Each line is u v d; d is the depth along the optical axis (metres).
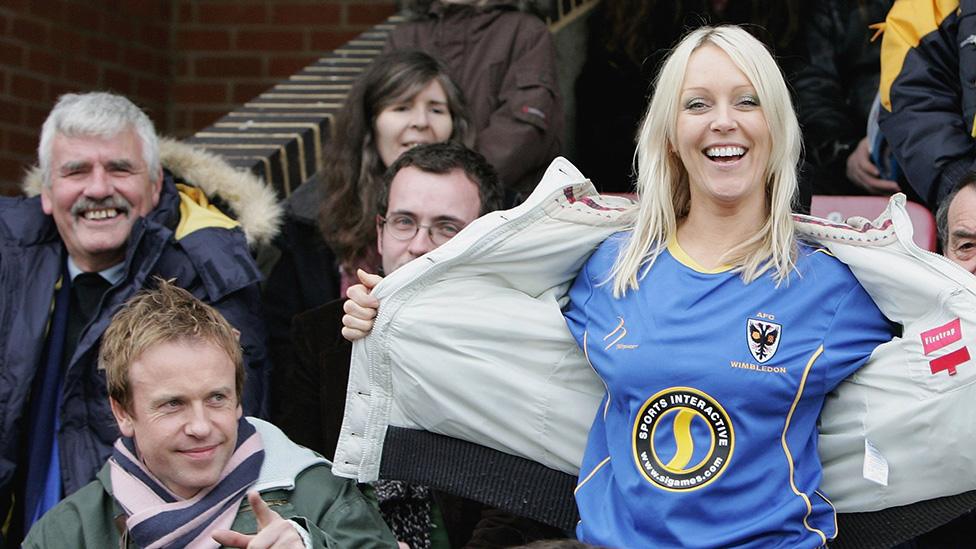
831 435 8.11
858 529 8.16
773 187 8.19
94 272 11.05
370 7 20.08
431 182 10.04
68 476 10.29
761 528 7.71
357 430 8.87
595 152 14.92
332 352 10.16
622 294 8.26
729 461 7.77
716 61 8.16
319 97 15.37
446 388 8.66
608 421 8.15
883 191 13.71
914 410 7.86
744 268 8.09
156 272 10.83
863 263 8.02
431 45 13.73
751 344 7.88
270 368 10.99
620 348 8.05
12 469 10.48
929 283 7.85
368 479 8.84
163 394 8.36
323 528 8.55
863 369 8.02
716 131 8.08
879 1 14.59
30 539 8.68
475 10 13.64
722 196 8.09
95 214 10.90
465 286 8.74
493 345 8.68
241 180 11.83
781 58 14.09
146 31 20.27
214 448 8.46
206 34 20.33
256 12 20.27
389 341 8.73
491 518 9.54
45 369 10.82
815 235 8.20
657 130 8.35
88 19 19.41
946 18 11.62
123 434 8.73
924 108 11.55
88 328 10.52
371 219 11.55
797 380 7.86
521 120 13.28
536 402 8.61
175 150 11.76
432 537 9.66
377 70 11.94
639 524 7.85
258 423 9.06
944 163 11.37
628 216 8.57
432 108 11.88
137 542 8.44
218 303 10.73
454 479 8.77
